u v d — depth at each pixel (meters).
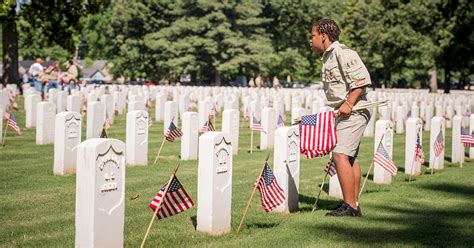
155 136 19.95
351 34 68.12
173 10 72.44
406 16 58.00
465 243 7.44
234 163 14.69
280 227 8.08
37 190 10.43
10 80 40.16
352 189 8.80
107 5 38.25
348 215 8.82
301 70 79.12
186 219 8.45
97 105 16.44
